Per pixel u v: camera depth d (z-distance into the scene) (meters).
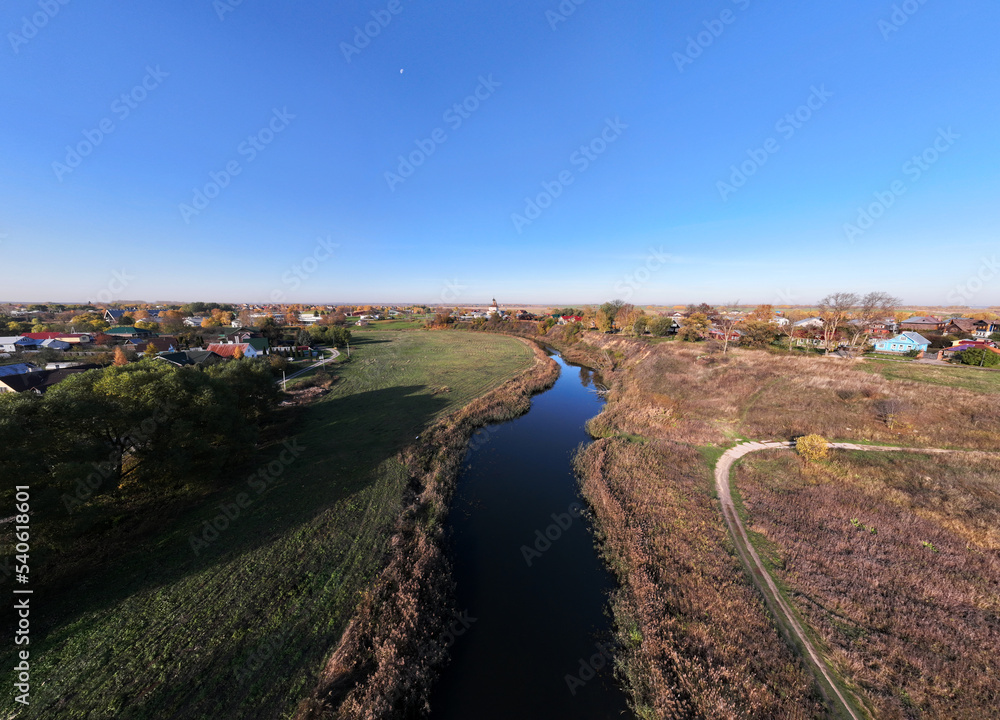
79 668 11.68
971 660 11.21
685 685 11.39
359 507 21.02
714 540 17.50
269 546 17.64
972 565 14.83
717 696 10.84
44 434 15.12
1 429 13.72
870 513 18.52
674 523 18.94
